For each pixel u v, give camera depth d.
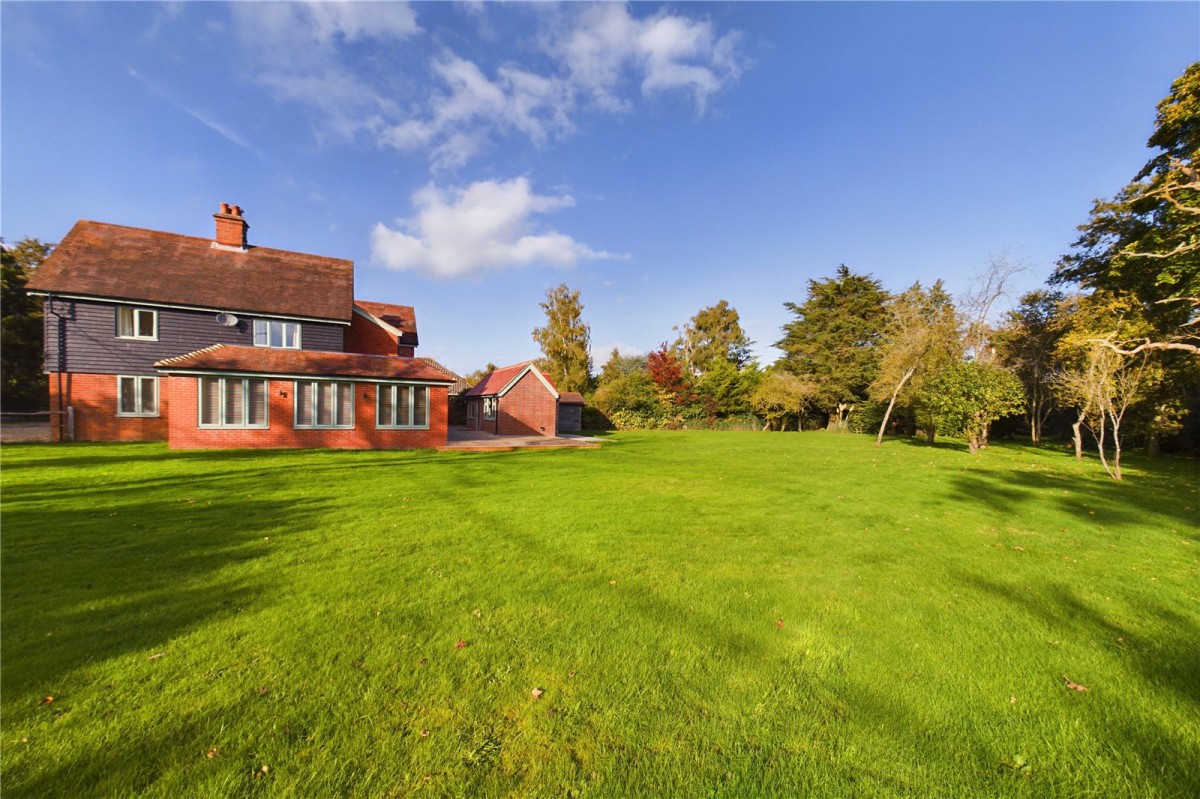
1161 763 2.59
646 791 2.34
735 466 14.79
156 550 5.59
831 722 2.88
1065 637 4.00
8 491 8.64
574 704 2.97
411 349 29.61
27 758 2.42
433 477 11.30
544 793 2.31
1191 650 3.82
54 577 4.72
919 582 5.23
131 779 2.32
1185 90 13.98
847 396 37.94
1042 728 2.87
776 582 5.11
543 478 11.59
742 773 2.47
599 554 5.88
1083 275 20.36
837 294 42.22
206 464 12.24
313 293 21.69
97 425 17.77
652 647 3.68
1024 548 6.62
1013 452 21.36
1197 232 13.44
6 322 25.86
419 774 2.41
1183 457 19.98
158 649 3.46
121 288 18.06
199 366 15.44
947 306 25.28
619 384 38.84
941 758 2.61
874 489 11.07
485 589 4.71
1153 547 6.77
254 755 2.49
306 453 15.41
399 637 3.73
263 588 4.59
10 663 3.22
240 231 22.09
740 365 54.66
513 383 26.97
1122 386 14.21
